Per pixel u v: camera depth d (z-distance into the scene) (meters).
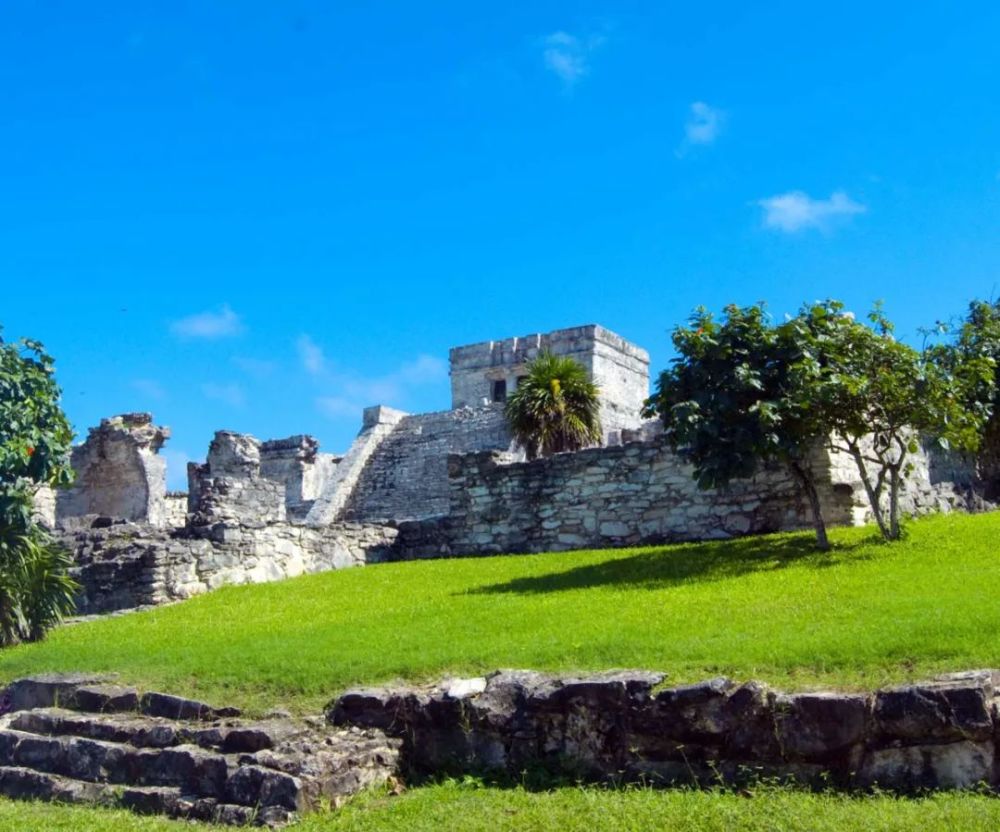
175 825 8.94
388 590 17.27
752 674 9.01
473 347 50.69
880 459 16.05
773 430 15.48
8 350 15.59
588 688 9.15
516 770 9.27
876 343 15.65
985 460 21.61
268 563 20.11
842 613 10.99
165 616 16.47
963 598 10.74
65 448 15.75
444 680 10.30
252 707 10.52
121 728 10.55
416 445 38.59
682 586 14.12
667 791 8.40
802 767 8.26
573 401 30.09
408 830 8.16
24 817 9.42
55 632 15.72
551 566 17.83
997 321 21.45
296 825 8.56
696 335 16.11
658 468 19.70
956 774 7.75
